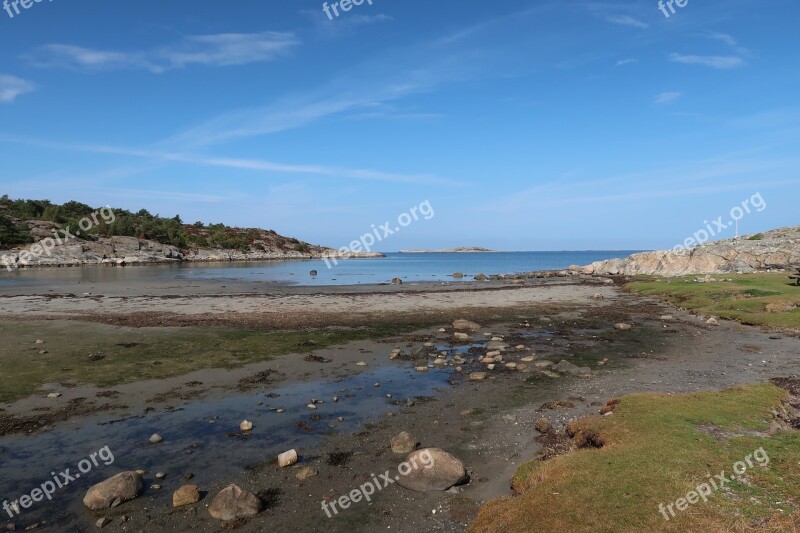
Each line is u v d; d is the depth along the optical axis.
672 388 17.27
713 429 11.57
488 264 157.88
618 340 26.22
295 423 14.12
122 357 21.45
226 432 13.46
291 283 66.31
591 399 16.14
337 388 17.62
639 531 7.57
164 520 9.18
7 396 16.22
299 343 24.81
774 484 8.80
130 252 125.81
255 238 192.25
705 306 35.97
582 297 46.59
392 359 22.00
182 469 11.27
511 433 13.29
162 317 32.59
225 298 45.09
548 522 8.11
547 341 26.09
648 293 47.19
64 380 18.02
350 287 59.50
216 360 21.27
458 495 10.05
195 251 150.88
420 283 67.75
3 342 23.97
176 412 15.02
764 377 18.55
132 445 12.59
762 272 59.00
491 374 19.53
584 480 9.32
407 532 8.77
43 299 42.59
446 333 28.45
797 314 29.61
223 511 9.23
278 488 10.35
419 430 13.59
